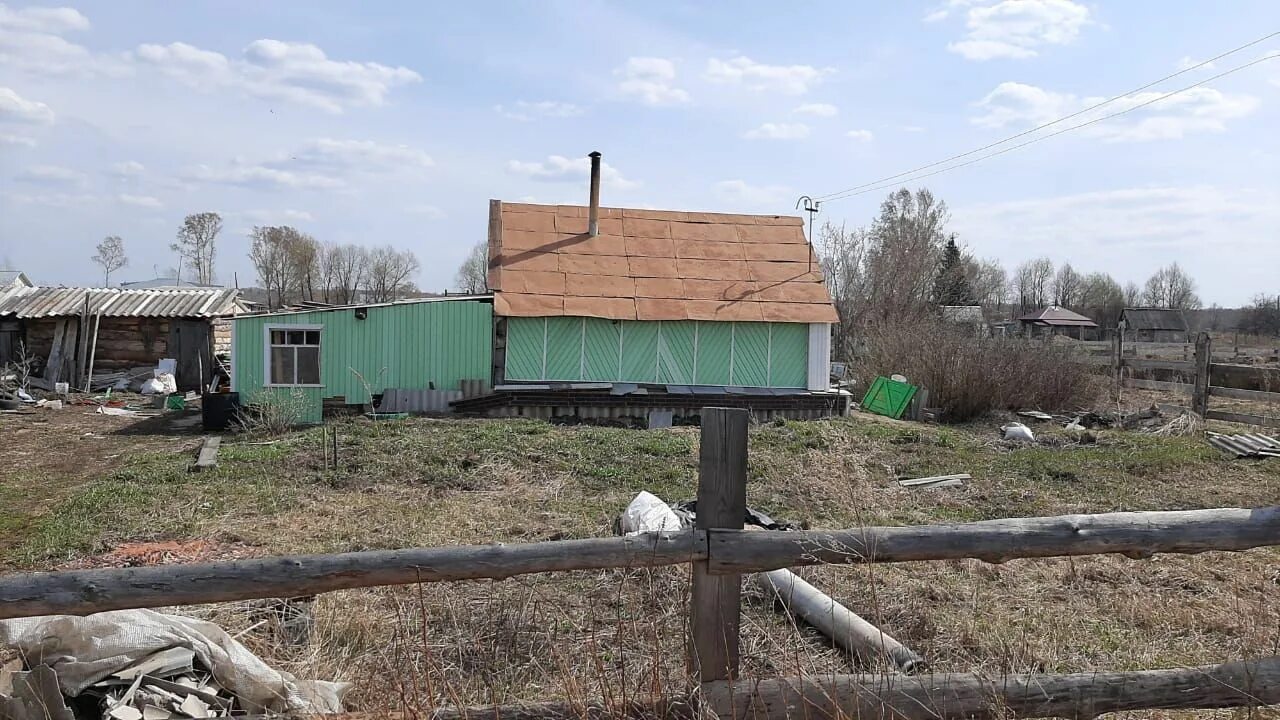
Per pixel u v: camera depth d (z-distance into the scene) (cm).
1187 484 1113
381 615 515
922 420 1892
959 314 3603
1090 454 1309
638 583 581
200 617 486
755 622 538
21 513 912
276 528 823
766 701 336
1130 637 535
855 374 2383
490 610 527
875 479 1137
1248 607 570
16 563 708
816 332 1889
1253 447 1327
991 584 645
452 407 1734
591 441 1309
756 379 1880
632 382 1834
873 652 466
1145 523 346
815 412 1814
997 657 479
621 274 1905
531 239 1962
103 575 308
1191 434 1523
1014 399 1969
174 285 5859
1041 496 1032
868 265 3588
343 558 321
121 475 1071
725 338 1866
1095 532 344
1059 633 532
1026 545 340
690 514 835
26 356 2338
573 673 416
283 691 390
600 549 329
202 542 770
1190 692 346
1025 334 2308
